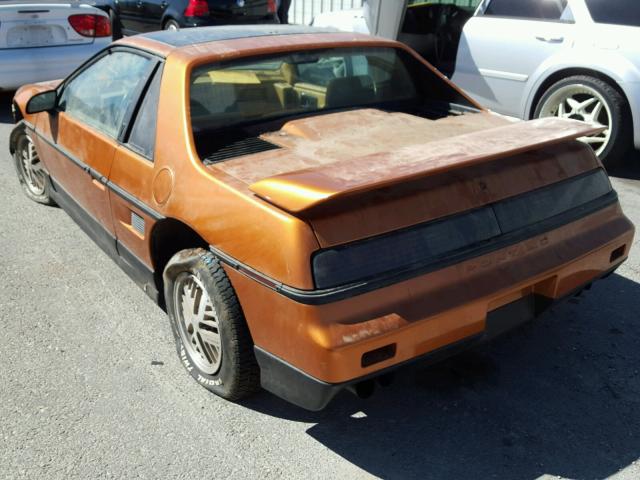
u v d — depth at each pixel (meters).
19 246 5.07
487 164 3.11
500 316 3.11
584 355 3.68
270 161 3.28
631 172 6.40
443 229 2.87
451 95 4.39
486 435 3.10
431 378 3.51
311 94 3.98
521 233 3.08
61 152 4.68
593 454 2.97
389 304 2.70
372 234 2.73
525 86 6.48
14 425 3.18
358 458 2.98
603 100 6.00
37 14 7.91
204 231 3.11
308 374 2.69
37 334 3.94
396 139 3.58
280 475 2.88
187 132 3.36
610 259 3.49
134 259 3.87
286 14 12.01
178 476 2.88
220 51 3.71
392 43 4.34
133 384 3.48
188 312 3.41
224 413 3.27
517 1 6.56
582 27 6.04
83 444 3.06
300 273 2.64
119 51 4.24
